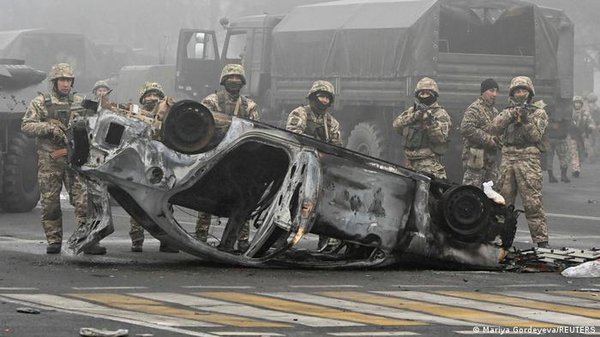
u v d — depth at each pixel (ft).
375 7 251.39
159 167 114.73
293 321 83.56
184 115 114.52
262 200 125.39
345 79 253.85
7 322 80.48
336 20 257.75
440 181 122.01
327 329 80.23
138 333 76.64
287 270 116.88
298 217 114.52
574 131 312.91
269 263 117.60
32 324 79.71
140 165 114.73
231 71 133.59
